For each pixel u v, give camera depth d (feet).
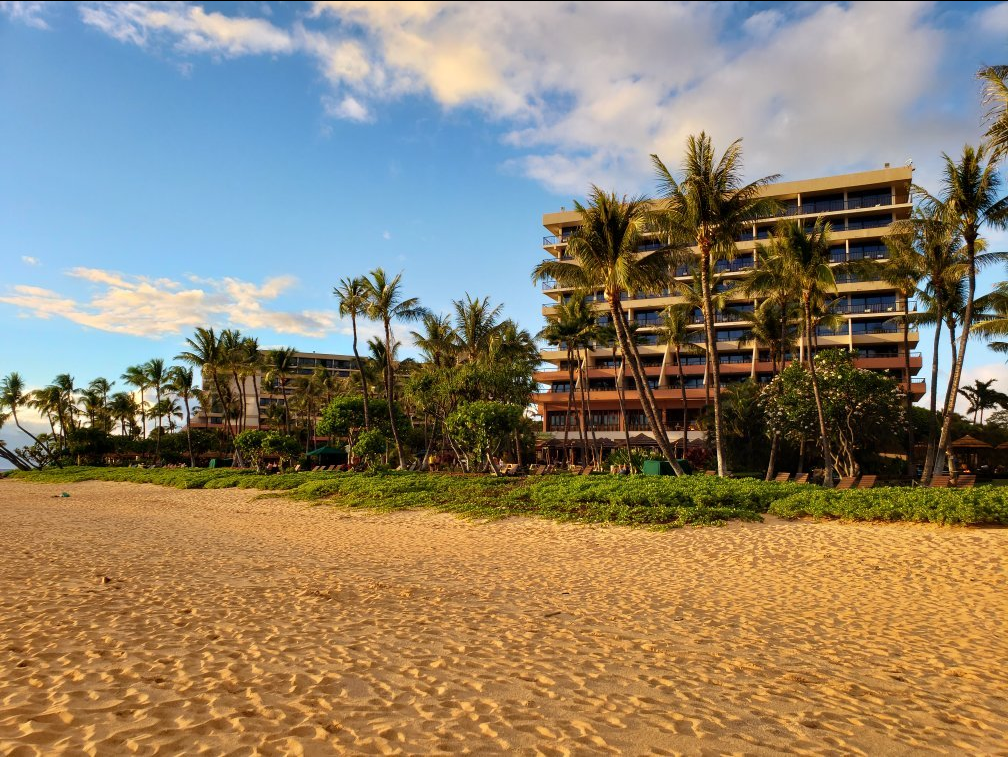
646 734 15.12
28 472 196.44
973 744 15.65
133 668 18.72
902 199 172.96
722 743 14.82
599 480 73.97
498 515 62.08
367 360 196.95
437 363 145.18
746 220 77.46
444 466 140.36
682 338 126.41
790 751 14.62
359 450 112.16
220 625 24.71
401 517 68.18
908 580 35.14
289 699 16.51
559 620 27.48
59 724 14.16
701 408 162.30
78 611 26.25
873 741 15.56
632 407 179.73
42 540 51.80
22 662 19.02
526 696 17.52
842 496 53.98
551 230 200.03
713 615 28.96
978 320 102.37
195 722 14.61
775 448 104.68
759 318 118.01
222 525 67.36
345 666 19.71
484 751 13.67
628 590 34.30
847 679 20.49
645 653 22.67
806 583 35.40
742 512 53.57
